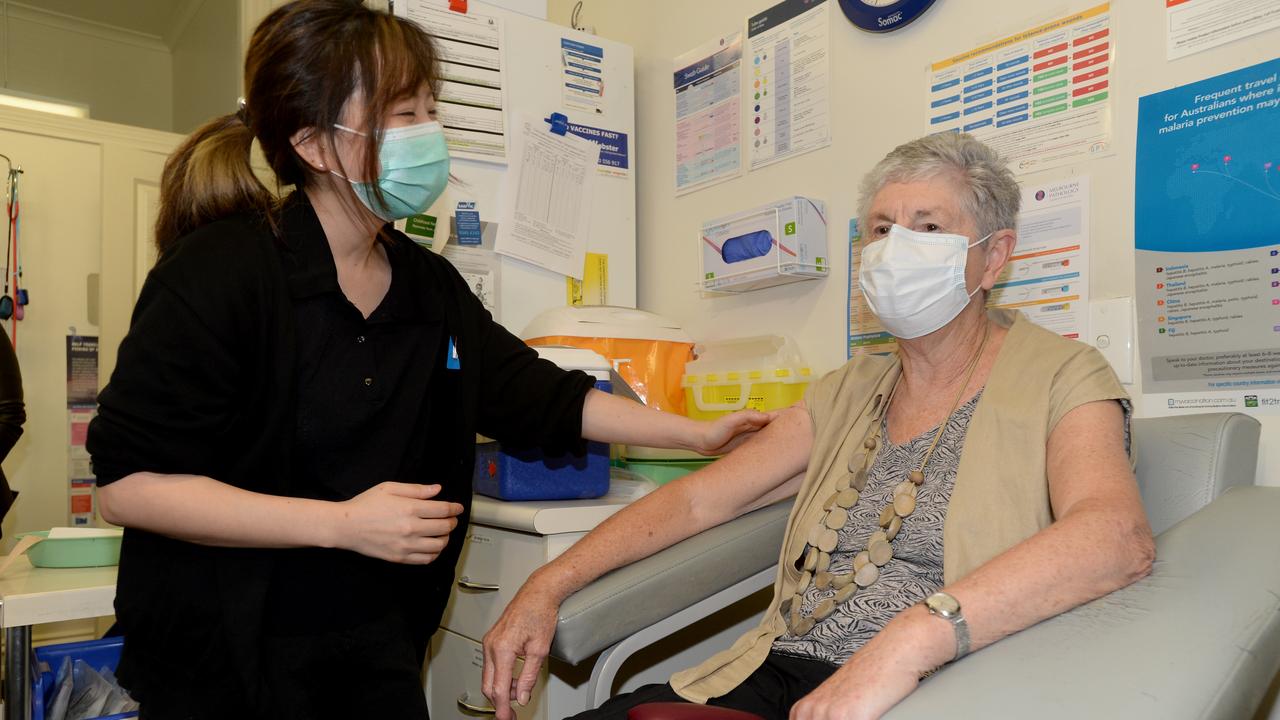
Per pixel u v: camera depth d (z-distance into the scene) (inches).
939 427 46.3
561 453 55.2
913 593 42.8
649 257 91.3
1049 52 58.1
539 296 82.6
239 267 38.8
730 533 50.1
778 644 46.3
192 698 39.5
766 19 78.1
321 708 42.7
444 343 48.2
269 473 40.6
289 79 39.6
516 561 58.2
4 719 52.4
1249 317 48.4
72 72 192.1
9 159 131.9
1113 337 54.2
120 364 37.0
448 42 77.1
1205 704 24.2
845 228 70.8
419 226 74.7
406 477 45.4
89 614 51.8
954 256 45.8
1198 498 42.4
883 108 68.2
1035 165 58.8
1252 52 48.7
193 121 184.5
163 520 37.1
